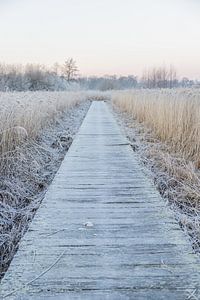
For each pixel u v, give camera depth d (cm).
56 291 211
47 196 404
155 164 589
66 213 347
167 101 872
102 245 274
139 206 370
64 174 513
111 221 326
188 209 403
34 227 310
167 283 220
